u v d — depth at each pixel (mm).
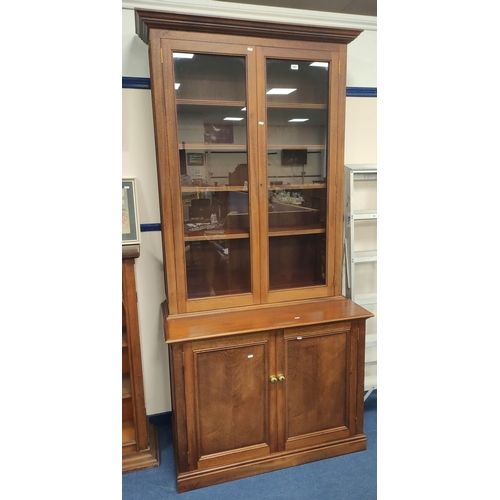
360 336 1833
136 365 1789
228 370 1662
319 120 1869
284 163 1850
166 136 1625
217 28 1587
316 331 1753
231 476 1724
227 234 1810
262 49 1672
